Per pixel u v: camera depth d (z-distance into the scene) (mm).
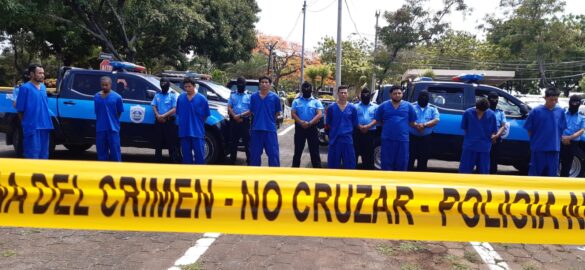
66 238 4316
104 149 7023
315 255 4043
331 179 3395
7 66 30922
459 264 3943
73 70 7871
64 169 3375
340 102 6605
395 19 24859
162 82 7398
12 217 3371
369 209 3391
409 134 6875
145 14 15195
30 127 6352
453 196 3391
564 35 33656
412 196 3387
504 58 38500
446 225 3406
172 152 7477
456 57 39375
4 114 7730
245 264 3795
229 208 3387
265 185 3373
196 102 6816
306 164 8836
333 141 6660
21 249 4000
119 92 7797
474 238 3410
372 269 3756
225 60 23234
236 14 23500
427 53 38875
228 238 4441
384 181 3406
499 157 7723
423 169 6988
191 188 3373
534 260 4121
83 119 7727
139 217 3387
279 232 3393
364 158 7219
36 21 15102
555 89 6047
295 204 3383
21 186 3361
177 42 18375
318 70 32281
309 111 6824
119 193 3373
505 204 3404
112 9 15039
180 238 4410
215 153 7875
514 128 7590
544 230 3418
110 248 4094
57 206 3375
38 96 6414
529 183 3430
